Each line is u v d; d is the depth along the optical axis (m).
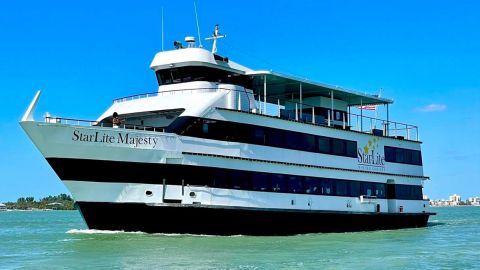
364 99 43.50
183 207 29.48
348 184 38.78
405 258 25.19
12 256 23.98
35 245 27.83
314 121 37.41
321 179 36.72
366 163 40.38
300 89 36.88
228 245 27.33
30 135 27.34
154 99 32.75
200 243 27.41
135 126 30.89
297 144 35.16
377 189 41.31
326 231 36.94
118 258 22.98
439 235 37.75
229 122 31.69
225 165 31.27
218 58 34.00
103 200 28.55
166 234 29.75
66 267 21.11
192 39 35.47
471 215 98.62
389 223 42.38
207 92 33.00
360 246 29.38
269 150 33.31
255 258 23.75
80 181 28.19
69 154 27.88
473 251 28.09
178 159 29.75
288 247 27.78
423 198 46.00
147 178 29.17
